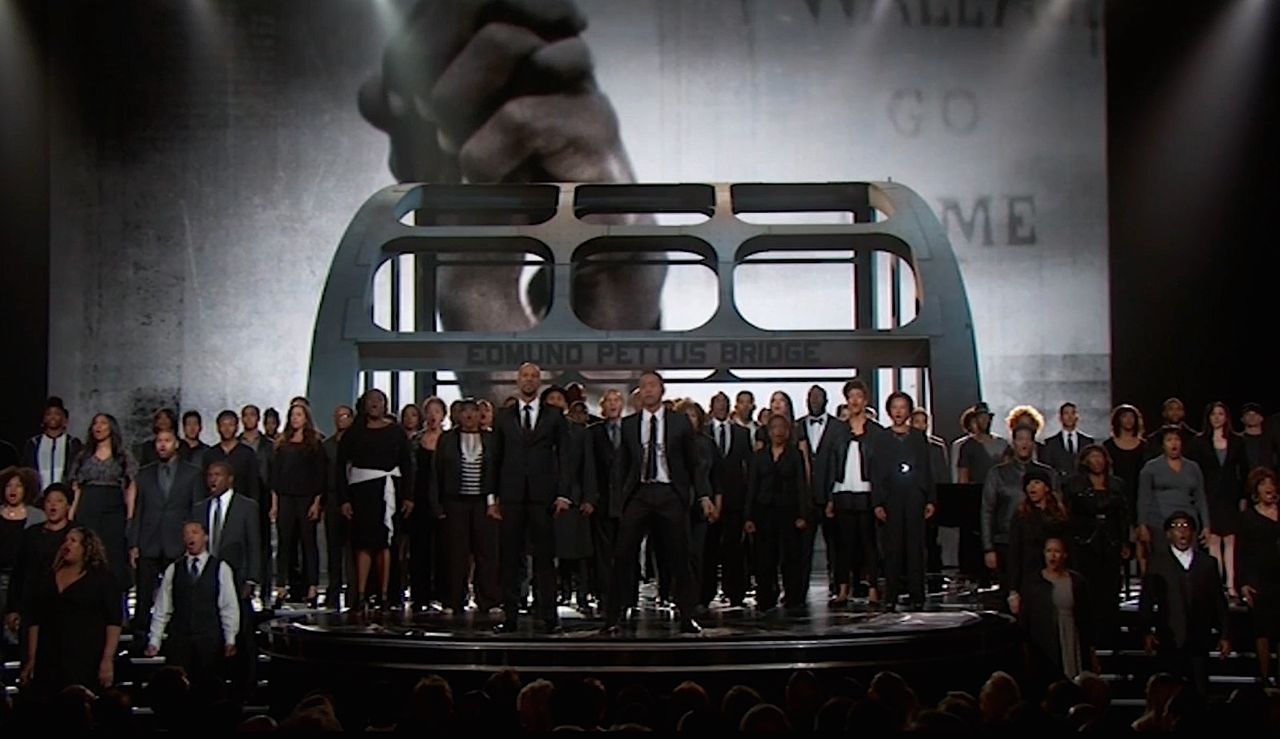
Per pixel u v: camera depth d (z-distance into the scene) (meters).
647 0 29.33
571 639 13.39
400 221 23.80
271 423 20.53
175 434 15.88
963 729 7.29
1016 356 29.02
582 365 22.80
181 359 28.86
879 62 29.33
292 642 14.39
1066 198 29.09
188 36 29.02
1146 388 29.00
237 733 7.36
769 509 17.08
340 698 13.08
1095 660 14.45
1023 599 14.48
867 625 14.71
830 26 29.33
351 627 14.80
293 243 29.02
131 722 8.19
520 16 29.20
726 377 23.64
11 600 14.23
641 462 13.98
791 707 8.80
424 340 22.77
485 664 13.30
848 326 28.91
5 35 28.41
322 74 29.17
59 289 28.66
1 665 14.79
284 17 29.14
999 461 18.09
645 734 7.41
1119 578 15.55
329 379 22.50
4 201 28.52
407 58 29.17
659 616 16.22
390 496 16.50
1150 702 8.83
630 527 13.97
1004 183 29.17
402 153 29.17
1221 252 28.80
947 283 23.16
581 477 14.25
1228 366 28.72
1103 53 29.06
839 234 23.58
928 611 16.56
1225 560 18.23
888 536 16.70
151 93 28.92
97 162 28.86
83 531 13.02
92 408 28.69
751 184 24.75
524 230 23.44
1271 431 18.33
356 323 22.81
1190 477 16.22
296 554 18.75
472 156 29.11
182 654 13.45
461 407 16.47
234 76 29.06
